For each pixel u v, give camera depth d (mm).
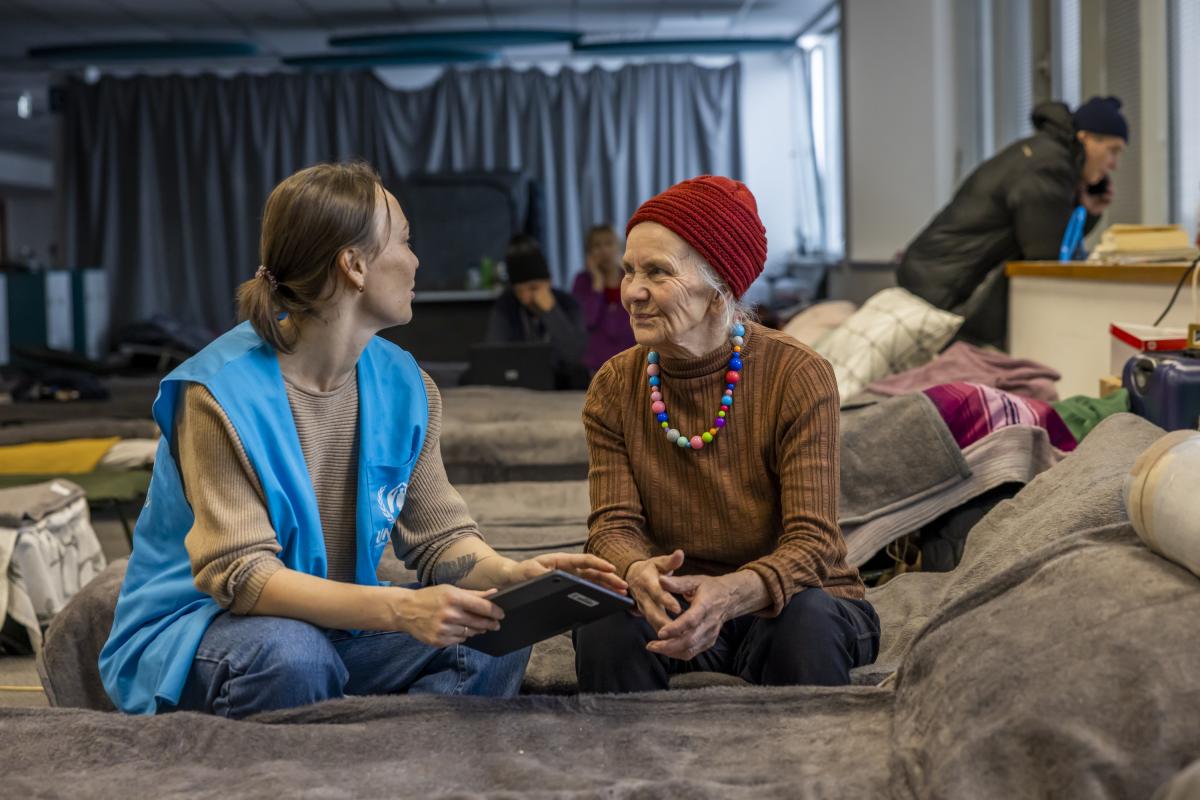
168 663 1675
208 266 11625
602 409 1922
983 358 3752
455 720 1577
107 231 11555
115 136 11562
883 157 7238
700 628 1630
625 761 1475
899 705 1538
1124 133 4512
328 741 1517
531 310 5734
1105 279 3641
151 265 11609
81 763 1477
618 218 11680
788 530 1764
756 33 11734
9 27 10828
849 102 7309
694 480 1851
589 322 6062
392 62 11242
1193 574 1383
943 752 1313
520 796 1328
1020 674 1340
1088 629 1349
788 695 1615
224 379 1668
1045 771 1240
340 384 1781
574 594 1520
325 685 1666
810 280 10750
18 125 17438
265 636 1620
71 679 2088
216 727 1525
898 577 2504
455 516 1892
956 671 1426
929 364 3795
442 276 11039
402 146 11641
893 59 7148
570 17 10961
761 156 12180
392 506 1826
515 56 12070
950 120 7137
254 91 11562
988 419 2805
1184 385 2430
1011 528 2145
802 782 1370
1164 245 3674
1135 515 1507
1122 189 5391
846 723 1560
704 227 1749
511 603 1537
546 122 11594
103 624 2096
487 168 11609
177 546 1773
